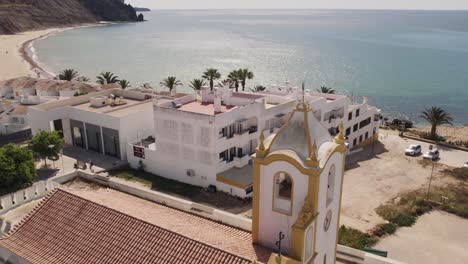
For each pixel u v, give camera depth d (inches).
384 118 4222.4
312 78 6555.1
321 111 2652.6
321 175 825.5
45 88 3897.6
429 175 2544.3
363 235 1800.0
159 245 917.2
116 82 4601.4
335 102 2760.8
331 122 2753.4
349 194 2253.9
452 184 2395.4
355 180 2449.6
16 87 3929.6
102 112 2667.3
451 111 4761.3
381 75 6756.9
